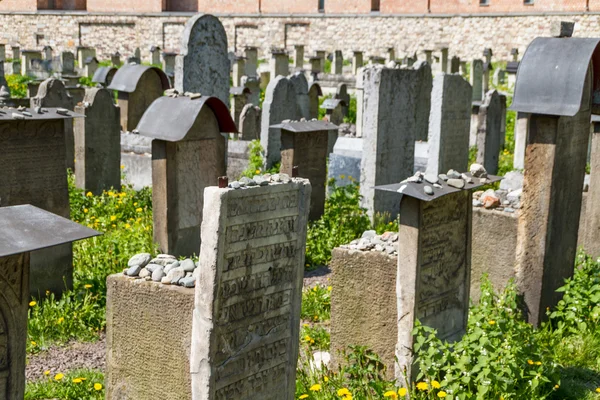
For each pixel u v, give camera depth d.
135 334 5.34
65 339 7.25
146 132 8.94
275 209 5.07
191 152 9.21
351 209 11.37
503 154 17.70
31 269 7.74
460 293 6.38
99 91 12.29
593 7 33.53
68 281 8.09
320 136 11.16
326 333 7.22
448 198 6.01
